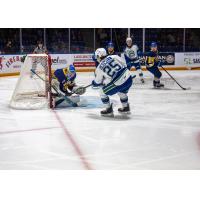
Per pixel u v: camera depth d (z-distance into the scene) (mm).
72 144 4598
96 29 17875
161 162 3959
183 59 17000
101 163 3930
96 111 6629
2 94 9047
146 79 12375
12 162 3969
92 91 9320
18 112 6590
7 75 13773
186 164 3906
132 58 10680
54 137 4918
